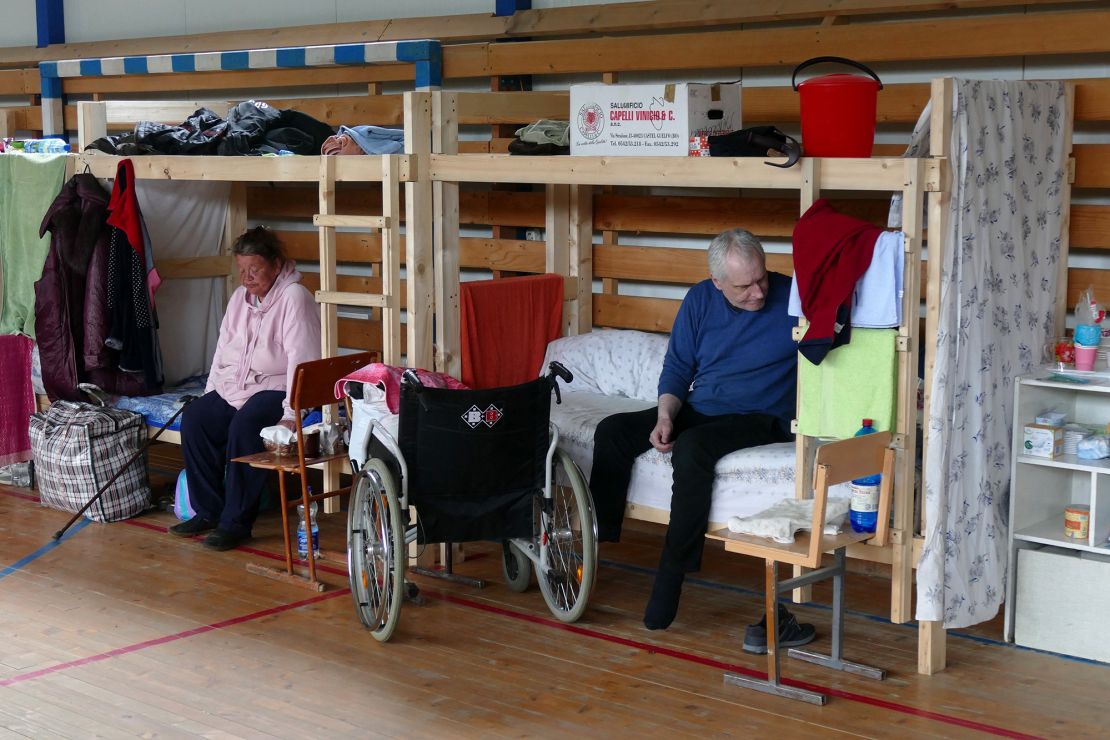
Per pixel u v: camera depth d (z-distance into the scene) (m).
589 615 4.74
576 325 6.27
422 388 4.37
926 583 4.06
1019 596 4.39
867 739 3.67
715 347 4.81
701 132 4.62
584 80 6.43
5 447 6.74
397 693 4.04
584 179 4.79
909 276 3.97
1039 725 3.75
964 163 3.97
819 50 5.42
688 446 4.50
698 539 4.46
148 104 6.97
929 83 5.23
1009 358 4.38
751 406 4.76
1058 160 4.66
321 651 4.40
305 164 5.53
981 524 4.27
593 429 5.11
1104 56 4.93
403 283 7.32
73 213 6.29
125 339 6.28
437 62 6.62
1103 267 4.98
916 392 4.09
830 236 4.03
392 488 4.36
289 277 5.82
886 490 4.02
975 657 4.31
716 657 4.32
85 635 4.57
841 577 4.16
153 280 6.37
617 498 4.83
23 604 4.90
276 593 5.02
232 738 3.72
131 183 6.18
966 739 3.66
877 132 5.50
